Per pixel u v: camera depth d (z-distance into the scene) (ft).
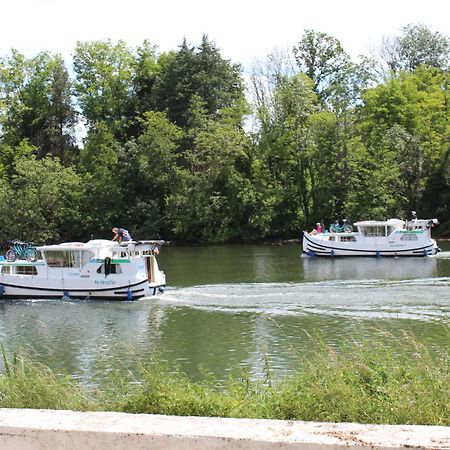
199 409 31.89
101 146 252.62
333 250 171.22
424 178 232.94
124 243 107.65
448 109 240.32
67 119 282.77
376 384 32.78
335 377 34.12
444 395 29.12
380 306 91.56
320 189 236.84
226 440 11.82
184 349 71.10
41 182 235.20
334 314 87.15
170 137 247.70
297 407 30.66
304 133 235.61
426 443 11.37
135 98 278.46
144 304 101.86
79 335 80.79
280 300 99.14
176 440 11.96
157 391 34.14
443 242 214.69
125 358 67.26
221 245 230.68
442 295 99.25
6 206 229.45
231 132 238.27
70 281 109.19
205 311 93.56
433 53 293.64
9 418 12.96
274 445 11.62
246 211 239.91
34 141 271.90
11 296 111.34
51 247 110.22
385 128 238.48
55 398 35.40
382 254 167.43
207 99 261.03
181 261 169.89
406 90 247.09
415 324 78.38
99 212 244.63
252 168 243.60
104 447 12.23
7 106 271.90
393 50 295.07
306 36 273.33
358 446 11.43
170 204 239.71
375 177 227.61
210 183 239.50
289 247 212.84
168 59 278.67
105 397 39.14
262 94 250.16
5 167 254.27
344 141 232.53
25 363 47.50
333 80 266.57
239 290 110.11
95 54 275.59
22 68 275.80
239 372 59.31
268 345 71.10
